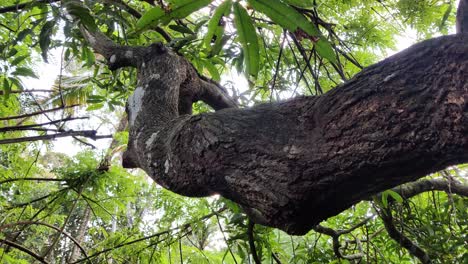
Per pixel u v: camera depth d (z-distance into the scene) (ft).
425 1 9.36
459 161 3.14
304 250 11.77
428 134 3.05
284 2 3.42
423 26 9.68
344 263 10.69
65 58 9.32
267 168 3.84
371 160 3.34
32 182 13.69
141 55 6.97
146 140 5.29
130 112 6.29
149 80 6.36
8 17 11.34
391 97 3.28
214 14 3.75
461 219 9.81
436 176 10.56
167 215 13.08
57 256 20.88
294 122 3.95
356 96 3.49
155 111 5.81
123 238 12.54
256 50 3.93
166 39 9.56
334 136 3.55
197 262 13.61
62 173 11.63
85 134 6.98
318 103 3.84
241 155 4.01
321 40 3.96
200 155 4.28
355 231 13.37
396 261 13.12
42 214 14.06
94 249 13.14
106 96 10.96
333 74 11.45
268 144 3.92
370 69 3.62
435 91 3.06
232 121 4.26
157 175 4.88
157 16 3.64
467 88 2.89
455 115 2.91
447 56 3.09
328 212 3.88
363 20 10.87
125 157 5.88
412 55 3.34
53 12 6.98
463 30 3.50
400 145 3.19
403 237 9.87
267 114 4.20
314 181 3.61
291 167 3.71
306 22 3.52
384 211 9.68
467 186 9.74
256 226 9.87
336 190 3.62
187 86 7.16
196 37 8.17
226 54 9.25
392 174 3.40
